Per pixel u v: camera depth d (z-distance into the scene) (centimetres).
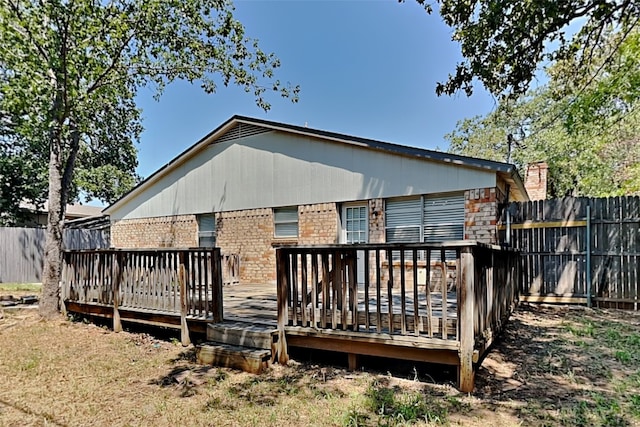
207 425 298
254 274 1057
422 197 816
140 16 747
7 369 443
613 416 296
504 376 384
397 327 389
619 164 1397
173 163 1225
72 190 2056
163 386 382
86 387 384
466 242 339
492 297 432
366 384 371
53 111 710
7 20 658
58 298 730
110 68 754
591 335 537
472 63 573
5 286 1239
